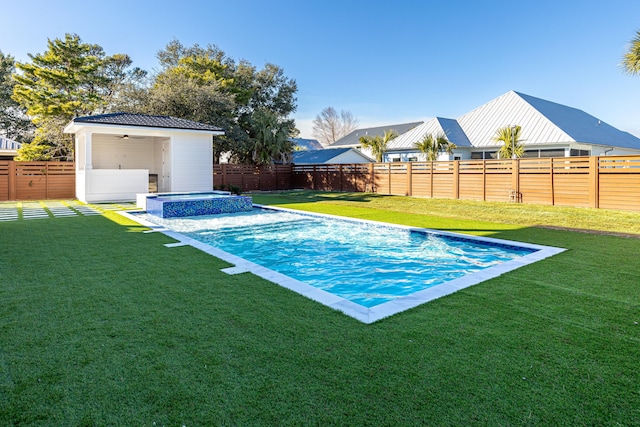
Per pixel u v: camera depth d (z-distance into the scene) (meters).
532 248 6.68
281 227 10.03
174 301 3.79
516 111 23.64
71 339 2.92
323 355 2.68
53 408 2.08
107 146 18.11
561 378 2.37
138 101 21.98
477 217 10.88
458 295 4.00
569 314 3.45
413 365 2.54
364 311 3.53
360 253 7.24
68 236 7.38
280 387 2.28
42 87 23.00
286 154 26.53
